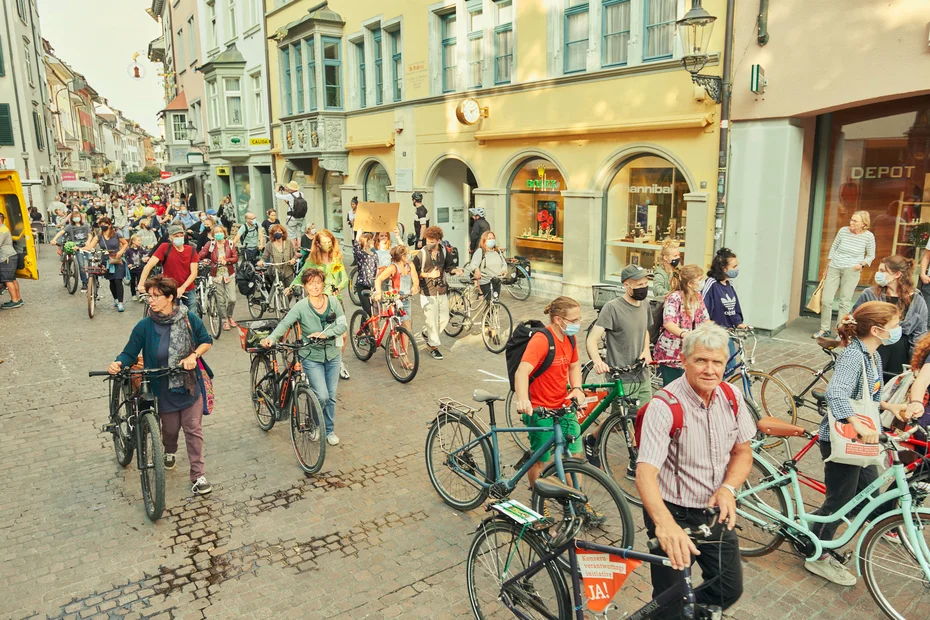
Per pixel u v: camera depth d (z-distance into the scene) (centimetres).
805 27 891
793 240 998
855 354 382
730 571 301
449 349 984
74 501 536
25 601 407
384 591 413
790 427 390
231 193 3084
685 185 1107
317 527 491
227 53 2695
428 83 1602
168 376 522
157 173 9538
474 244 1372
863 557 381
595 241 1245
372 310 889
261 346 596
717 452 301
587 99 1203
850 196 1014
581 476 412
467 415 502
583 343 985
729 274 624
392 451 625
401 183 1758
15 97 3136
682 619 294
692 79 962
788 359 874
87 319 1235
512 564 348
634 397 543
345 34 1948
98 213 2725
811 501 487
